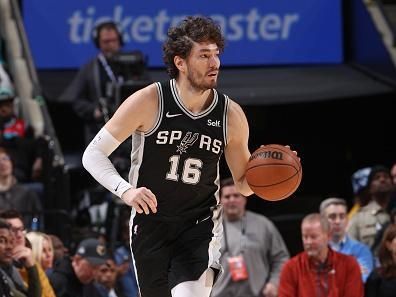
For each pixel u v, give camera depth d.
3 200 18.22
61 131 25.14
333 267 15.38
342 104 25.11
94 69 20.59
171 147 10.05
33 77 23.17
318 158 25.64
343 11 25.64
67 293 15.09
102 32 20.67
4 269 13.78
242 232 17.03
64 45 24.81
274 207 21.19
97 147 10.04
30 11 24.88
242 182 10.61
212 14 25.12
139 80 19.59
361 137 25.53
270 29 25.33
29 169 20.67
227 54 25.20
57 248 15.98
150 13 24.81
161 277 10.26
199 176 10.12
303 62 25.47
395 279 15.20
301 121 25.42
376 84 24.12
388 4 27.84
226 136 10.20
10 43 25.47
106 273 15.88
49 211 17.59
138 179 10.16
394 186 18.64
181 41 9.96
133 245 10.32
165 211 10.18
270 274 17.05
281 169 10.19
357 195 18.70
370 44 25.06
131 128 10.04
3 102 21.17
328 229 15.52
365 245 17.02
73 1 24.84
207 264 10.12
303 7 25.50
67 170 19.44
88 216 19.58
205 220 10.30
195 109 10.11
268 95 23.45
